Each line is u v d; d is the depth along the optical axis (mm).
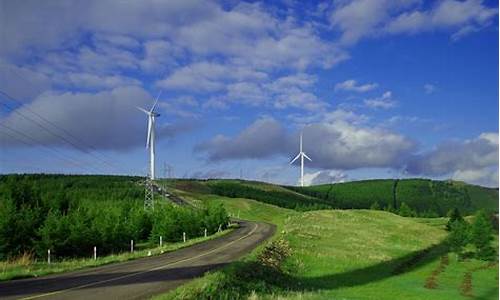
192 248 53812
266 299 21812
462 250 75000
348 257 53750
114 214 81062
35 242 58969
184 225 88125
